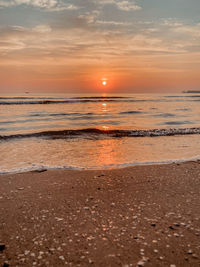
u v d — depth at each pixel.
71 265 3.89
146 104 75.12
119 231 4.94
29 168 9.84
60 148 14.58
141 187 7.66
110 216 5.62
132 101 96.19
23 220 5.41
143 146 15.29
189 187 7.65
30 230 4.98
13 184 7.86
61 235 4.80
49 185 7.79
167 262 3.94
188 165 10.34
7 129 23.38
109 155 12.61
